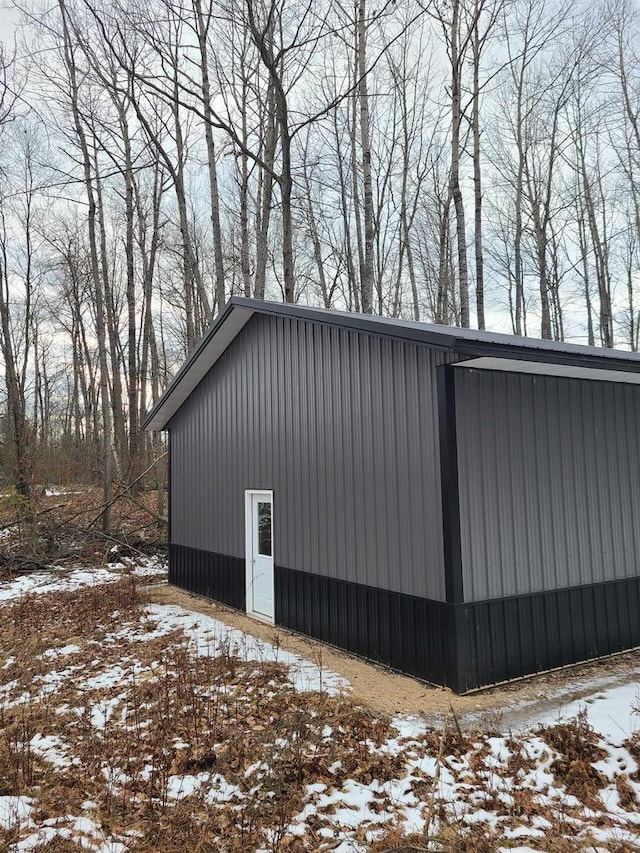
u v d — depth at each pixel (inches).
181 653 280.4
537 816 140.5
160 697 221.5
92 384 1143.0
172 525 487.8
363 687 227.5
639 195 925.2
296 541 320.2
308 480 311.3
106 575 508.7
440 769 162.4
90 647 293.3
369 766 164.9
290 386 329.4
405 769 163.5
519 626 235.1
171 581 484.4
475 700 210.2
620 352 339.6
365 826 139.3
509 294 1080.8
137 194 950.4
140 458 819.4
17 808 149.1
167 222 955.3
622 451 289.0
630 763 160.6
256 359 365.7
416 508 238.8
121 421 871.7
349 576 277.6
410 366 244.2
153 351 970.7
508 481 241.4
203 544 431.5
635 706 197.6
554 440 260.8
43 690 235.9
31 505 592.1
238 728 194.4
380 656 256.1
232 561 388.8
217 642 301.6
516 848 128.2
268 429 350.3
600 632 261.9
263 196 743.1
